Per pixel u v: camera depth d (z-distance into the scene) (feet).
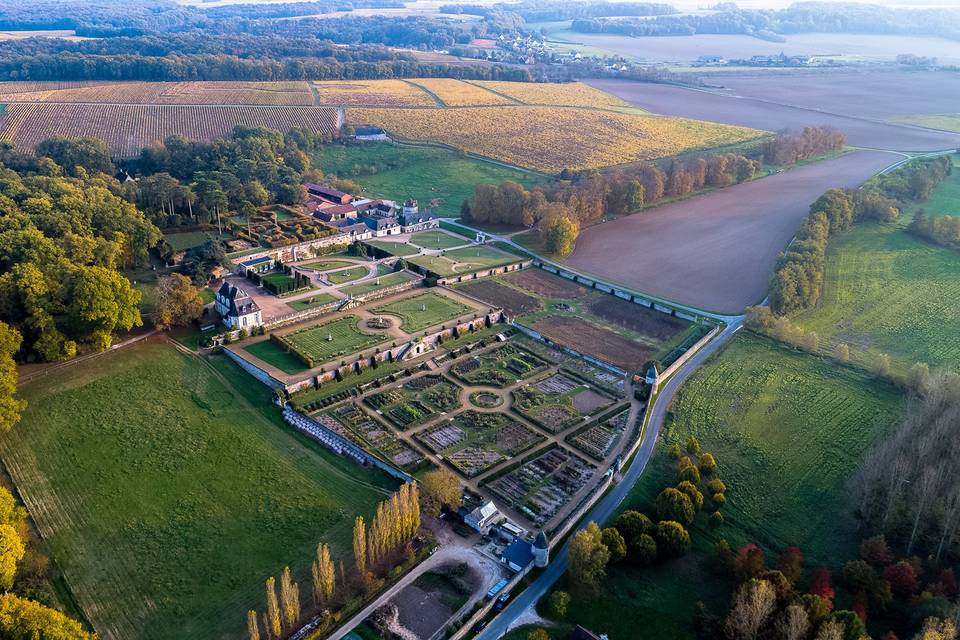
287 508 382.83
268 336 578.66
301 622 309.42
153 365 517.14
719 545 353.31
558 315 654.53
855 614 300.61
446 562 353.72
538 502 401.29
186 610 315.37
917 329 641.81
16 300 515.09
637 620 322.96
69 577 329.31
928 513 365.20
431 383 524.93
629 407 505.66
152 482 396.37
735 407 506.89
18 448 416.26
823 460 447.83
